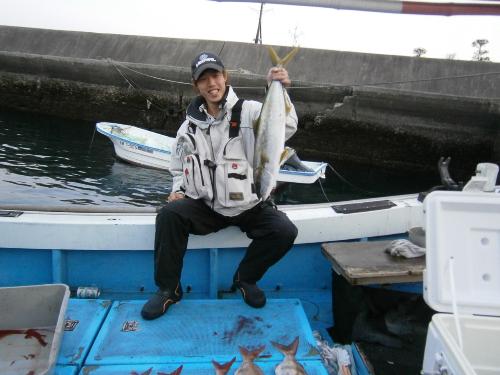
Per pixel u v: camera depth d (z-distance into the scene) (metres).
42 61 17.08
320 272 3.35
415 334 2.72
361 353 2.58
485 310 1.72
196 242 3.02
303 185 11.10
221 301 2.77
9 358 2.27
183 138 2.79
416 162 13.59
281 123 2.49
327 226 3.19
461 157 13.10
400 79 13.88
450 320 1.66
